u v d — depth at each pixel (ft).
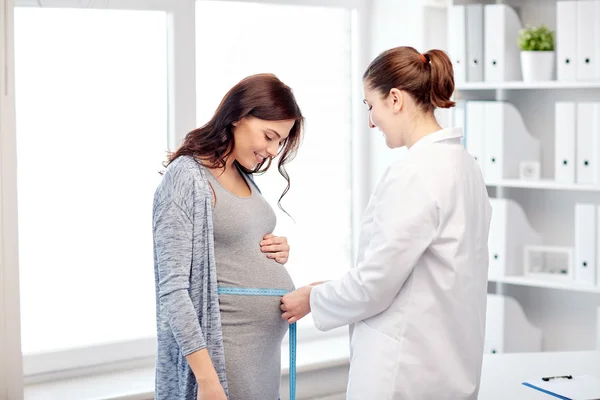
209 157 6.25
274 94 6.21
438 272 5.96
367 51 11.19
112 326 9.23
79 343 9.01
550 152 10.81
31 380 8.63
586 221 9.82
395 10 10.81
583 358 8.12
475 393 6.22
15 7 8.42
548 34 10.14
